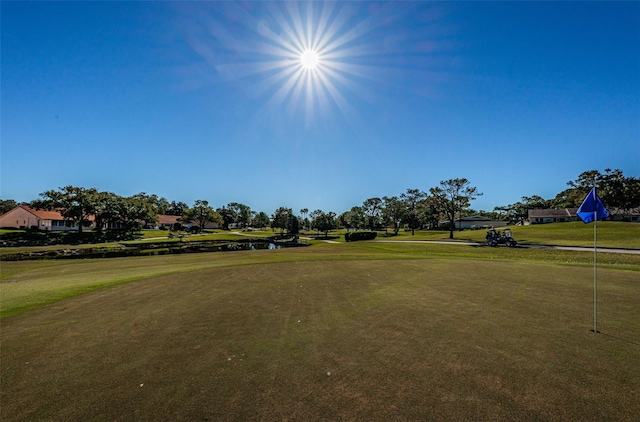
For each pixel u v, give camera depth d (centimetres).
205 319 764
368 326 689
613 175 7300
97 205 6425
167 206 14262
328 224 7612
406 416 372
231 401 413
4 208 10000
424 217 7256
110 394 437
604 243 3247
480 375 467
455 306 833
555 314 753
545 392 418
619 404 389
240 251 3531
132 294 1061
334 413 382
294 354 554
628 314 747
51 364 535
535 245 3250
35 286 1262
